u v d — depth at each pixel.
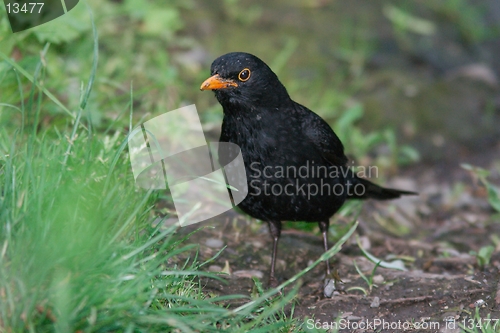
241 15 18.36
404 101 16.78
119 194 8.16
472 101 17.17
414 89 17.19
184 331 7.07
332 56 17.73
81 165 8.51
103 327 6.67
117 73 14.23
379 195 11.48
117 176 8.78
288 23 18.62
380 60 18.09
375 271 9.84
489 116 16.91
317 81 16.67
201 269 9.44
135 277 6.91
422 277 9.51
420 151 15.80
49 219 7.05
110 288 6.84
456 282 9.27
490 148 15.99
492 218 13.09
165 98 13.58
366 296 9.07
